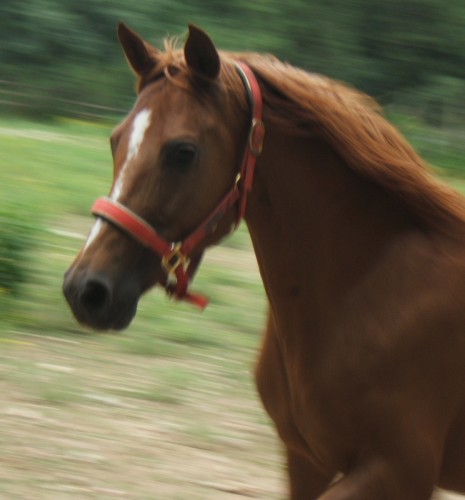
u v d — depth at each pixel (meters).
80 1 41.78
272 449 9.39
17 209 13.94
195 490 8.38
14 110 38.72
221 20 41.75
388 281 5.79
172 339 12.38
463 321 5.79
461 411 5.87
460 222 5.97
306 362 5.80
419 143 34.38
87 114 38.91
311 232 5.87
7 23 41.00
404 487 5.64
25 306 12.84
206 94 5.65
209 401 10.48
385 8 41.66
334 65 41.62
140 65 5.86
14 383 10.41
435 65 41.59
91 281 5.43
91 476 8.44
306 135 5.84
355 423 5.68
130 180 5.52
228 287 15.03
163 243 5.55
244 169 5.72
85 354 11.55
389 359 5.65
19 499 7.90
